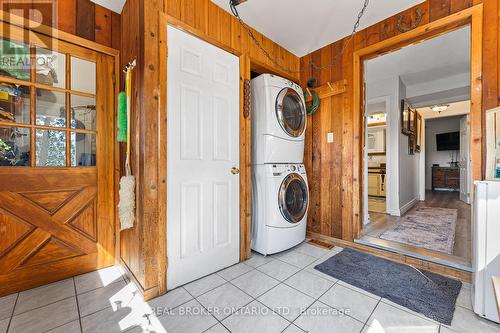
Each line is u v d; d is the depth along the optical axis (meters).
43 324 1.36
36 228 1.82
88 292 1.71
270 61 2.64
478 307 1.41
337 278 1.90
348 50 2.61
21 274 1.74
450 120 7.74
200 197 1.92
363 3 2.08
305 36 2.61
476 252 1.43
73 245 1.98
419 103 4.68
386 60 3.29
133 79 1.86
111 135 2.19
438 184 7.92
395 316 1.44
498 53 1.71
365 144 3.28
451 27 2.00
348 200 2.62
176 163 1.77
